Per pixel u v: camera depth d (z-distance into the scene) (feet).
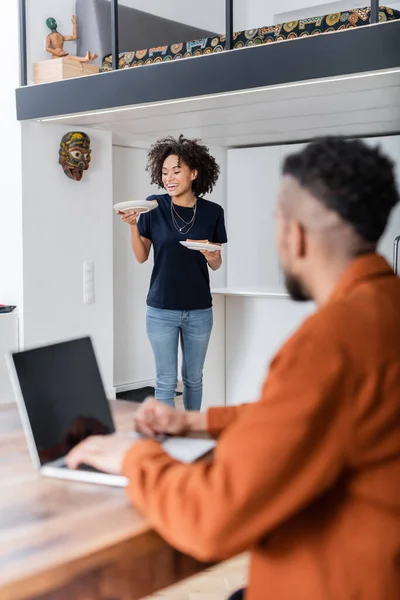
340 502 3.45
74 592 3.65
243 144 22.39
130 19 18.49
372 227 3.65
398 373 3.37
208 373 15.26
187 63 13.08
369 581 3.36
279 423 3.26
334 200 3.61
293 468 3.26
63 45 17.58
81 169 16.92
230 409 5.62
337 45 11.19
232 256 23.31
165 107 14.42
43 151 16.43
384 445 3.35
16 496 4.52
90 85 14.58
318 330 3.40
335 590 3.41
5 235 16.48
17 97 15.79
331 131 19.31
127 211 12.47
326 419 3.27
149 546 3.99
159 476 3.76
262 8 24.06
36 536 3.91
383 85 12.17
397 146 20.04
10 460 5.27
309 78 11.57
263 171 22.29
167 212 13.06
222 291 14.94
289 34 13.10
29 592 3.46
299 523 3.53
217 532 3.34
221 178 23.12
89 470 4.83
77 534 3.93
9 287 16.52
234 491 3.31
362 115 16.12
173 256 13.01
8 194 16.31
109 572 3.81
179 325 13.29
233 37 13.69
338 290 3.65
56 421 5.20
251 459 3.28
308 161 3.71
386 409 3.33
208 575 9.50
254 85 12.27
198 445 5.27
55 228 16.79
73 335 17.34
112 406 6.81
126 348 19.92
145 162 20.02
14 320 16.25
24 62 15.90
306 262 3.78
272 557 3.62
